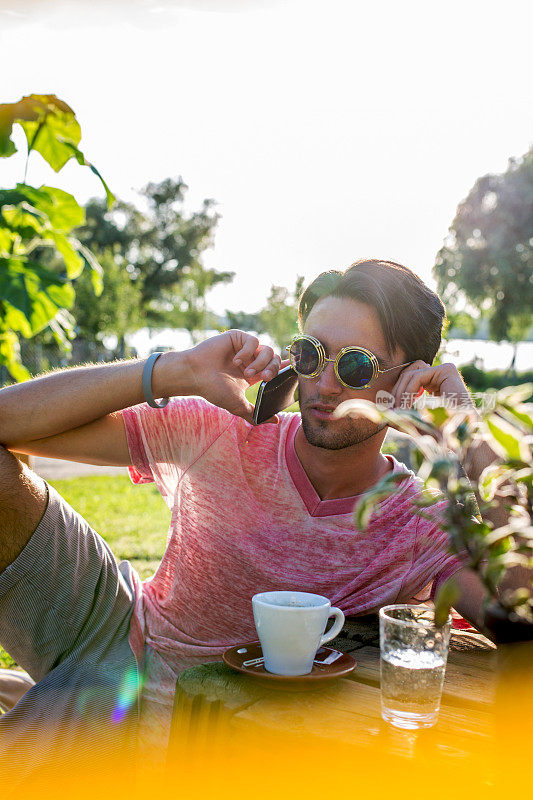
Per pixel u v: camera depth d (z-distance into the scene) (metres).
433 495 0.88
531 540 0.84
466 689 1.21
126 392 1.61
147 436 1.69
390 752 0.97
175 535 1.74
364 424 1.54
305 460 1.66
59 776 1.43
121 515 6.53
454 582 0.88
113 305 24.95
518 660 0.89
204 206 45.97
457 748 0.99
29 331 3.04
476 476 1.20
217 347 1.63
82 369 1.67
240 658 1.26
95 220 43.53
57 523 1.63
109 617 1.70
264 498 1.65
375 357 1.53
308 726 1.05
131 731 1.58
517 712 0.88
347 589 1.63
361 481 1.65
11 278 2.68
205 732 1.12
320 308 1.59
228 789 1.06
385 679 1.07
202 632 1.68
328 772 1.00
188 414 1.70
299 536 1.64
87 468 10.51
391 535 1.63
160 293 44.50
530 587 1.03
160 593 1.78
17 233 2.99
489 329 35.62
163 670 1.69
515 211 34.50
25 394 1.60
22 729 1.50
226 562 1.65
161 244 45.28
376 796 0.96
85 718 1.52
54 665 1.67
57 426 1.60
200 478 1.67
